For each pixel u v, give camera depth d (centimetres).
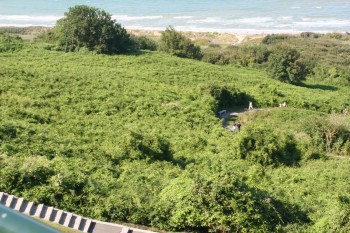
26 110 3222
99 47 6269
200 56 7538
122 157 2566
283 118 4441
